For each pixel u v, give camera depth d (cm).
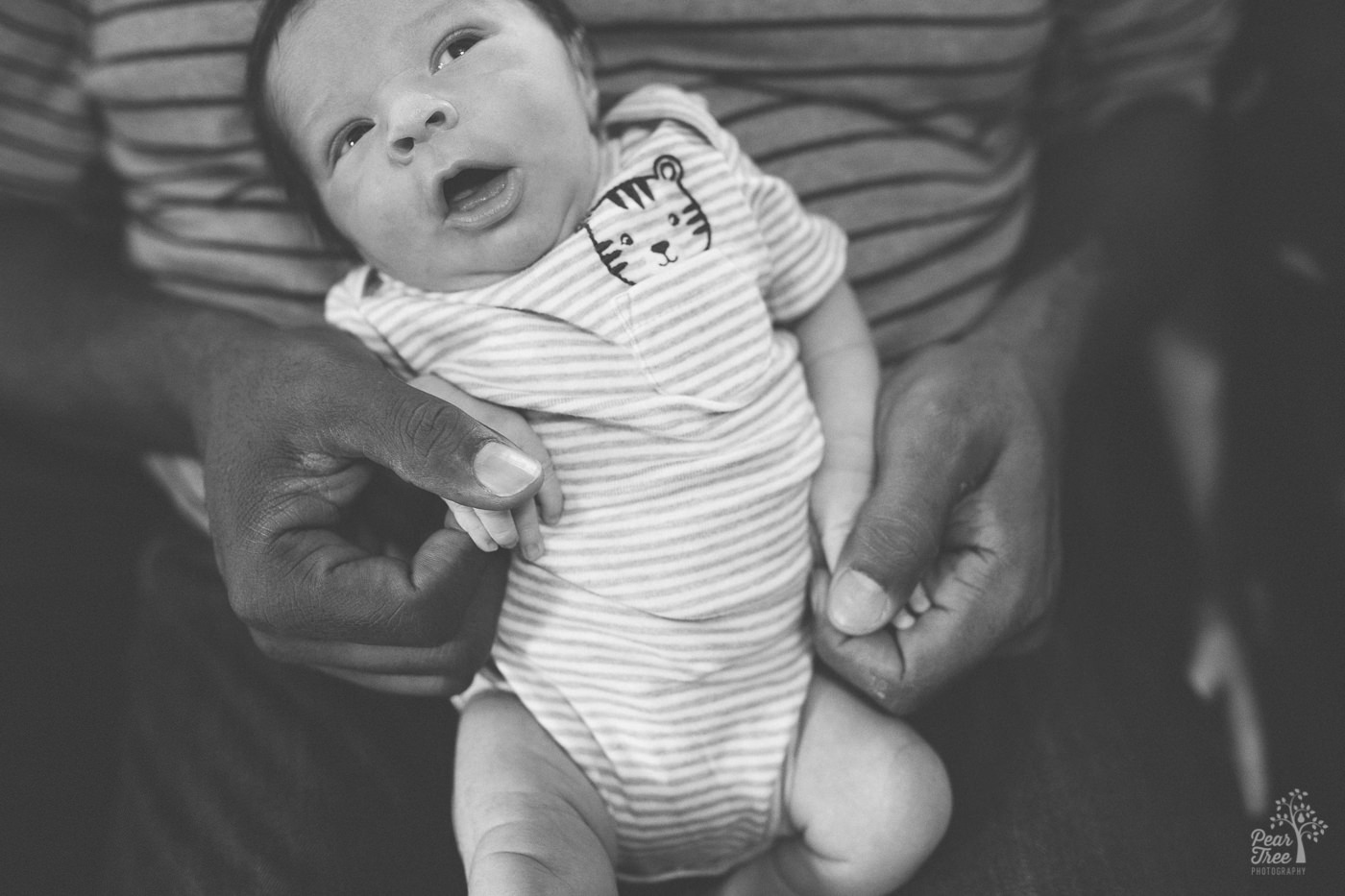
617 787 88
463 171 91
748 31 101
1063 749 90
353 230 90
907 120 109
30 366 106
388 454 76
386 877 84
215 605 104
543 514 88
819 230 99
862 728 89
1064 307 110
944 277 110
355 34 86
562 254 89
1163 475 117
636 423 88
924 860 86
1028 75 114
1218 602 109
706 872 93
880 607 82
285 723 94
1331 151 109
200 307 106
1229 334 118
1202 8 118
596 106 98
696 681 89
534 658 90
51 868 95
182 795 89
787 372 94
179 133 103
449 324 90
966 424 89
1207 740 93
